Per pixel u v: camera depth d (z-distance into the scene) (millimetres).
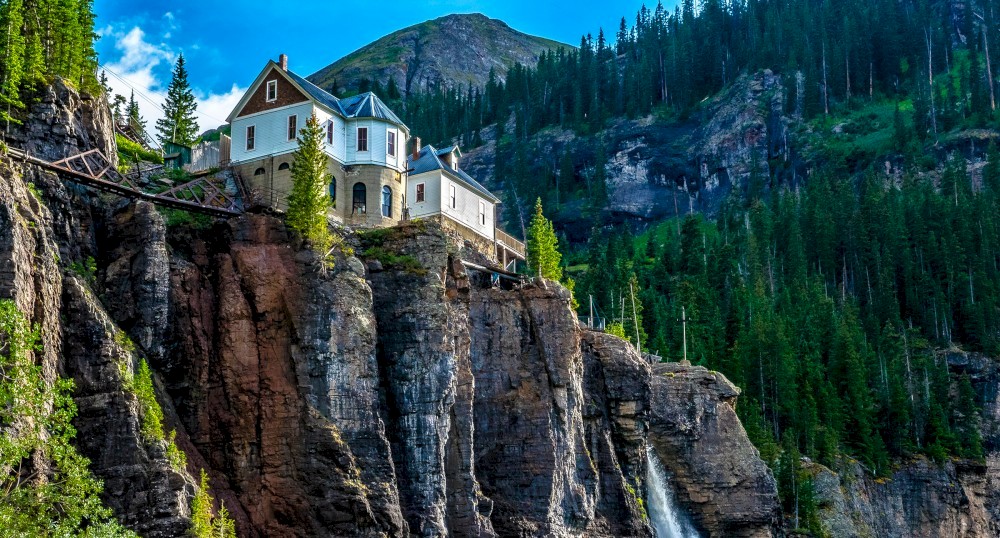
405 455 85625
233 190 99000
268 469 79938
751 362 163875
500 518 93438
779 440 157625
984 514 166625
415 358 87625
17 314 61562
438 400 87250
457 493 88438
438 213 115375
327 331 83000
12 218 70500
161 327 81188
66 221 79875
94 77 93375
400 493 84750
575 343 101750
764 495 122438
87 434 71750
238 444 80500
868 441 160000
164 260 82562
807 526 139250
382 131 102750
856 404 164500
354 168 101375
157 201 85688
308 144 88500
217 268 84812
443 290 90500
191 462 79125
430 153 118875
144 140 116438
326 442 80062
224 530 74625
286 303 83500
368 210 100688
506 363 98750
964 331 194000
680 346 164000
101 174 83750
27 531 56781
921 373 184375
